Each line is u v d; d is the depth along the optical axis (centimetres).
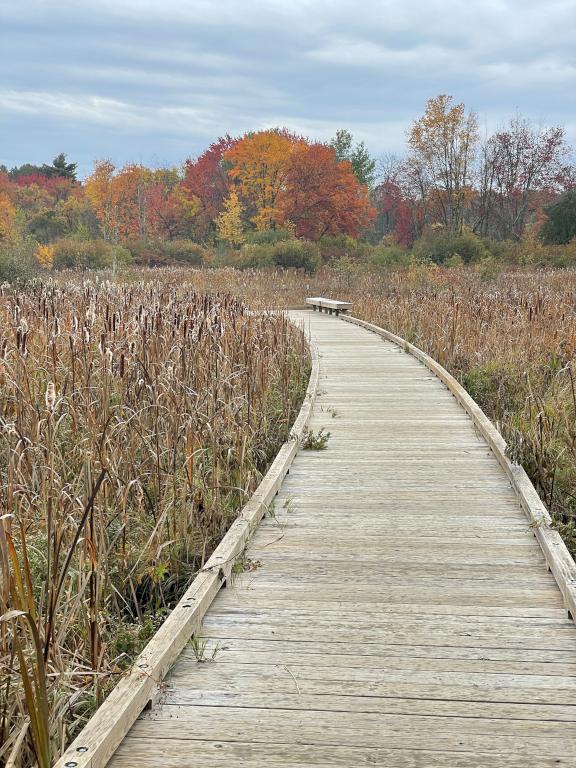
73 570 419
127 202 5944
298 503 602
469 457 732
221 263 3856
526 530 538
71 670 358
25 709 321
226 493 613
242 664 359
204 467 608
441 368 1161
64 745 309
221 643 380
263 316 1155
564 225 4434
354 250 4669
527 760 286
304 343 1290
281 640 383
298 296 2650
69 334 666
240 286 2614
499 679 344
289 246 3600
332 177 5134
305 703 325
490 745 295
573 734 302
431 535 530
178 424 598
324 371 1237
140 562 484
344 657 365
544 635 386
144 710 320
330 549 507
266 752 291
